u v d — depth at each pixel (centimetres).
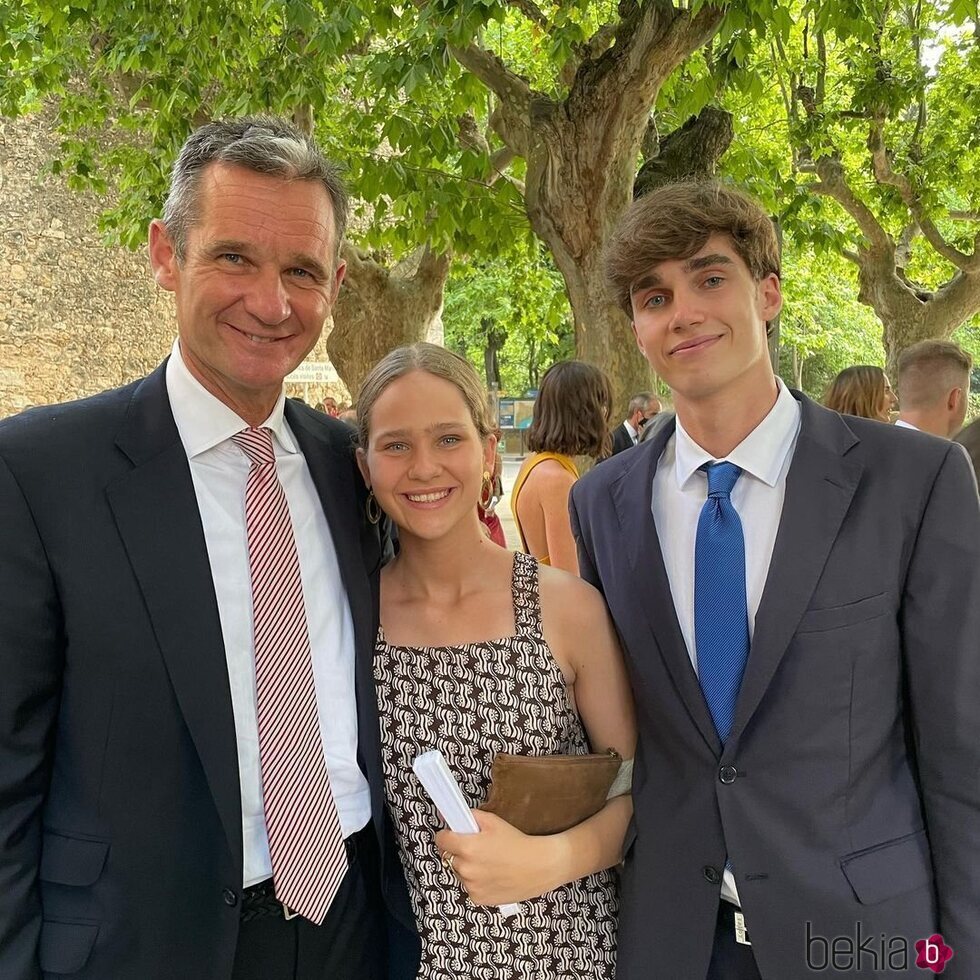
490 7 392
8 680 134
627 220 154
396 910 164
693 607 153
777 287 157
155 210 624
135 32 530
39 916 139
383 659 162
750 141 800
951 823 139
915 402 353
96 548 140
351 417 672
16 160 1136
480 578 166
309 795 151
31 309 1168
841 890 137
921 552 141
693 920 148
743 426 153
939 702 139
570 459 326
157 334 1278
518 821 150
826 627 140
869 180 970
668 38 458
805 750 140
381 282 737
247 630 152
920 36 841
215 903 144
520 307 966
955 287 915
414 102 551
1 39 577
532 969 153
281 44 500
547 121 498
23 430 144
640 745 161
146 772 140
